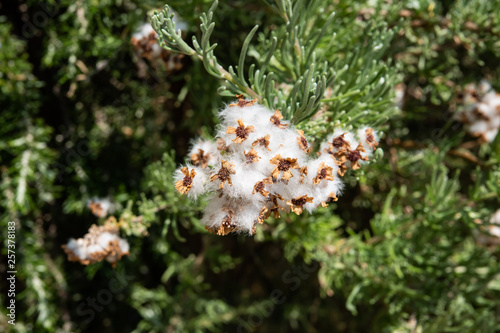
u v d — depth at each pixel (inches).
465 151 9.4
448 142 9.2
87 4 8.6
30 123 8.9
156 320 10.4
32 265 9.0
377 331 9.9
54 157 9.5
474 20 8.6
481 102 9.0
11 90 8.7
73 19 8.9
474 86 9.4
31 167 8.8
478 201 8.4
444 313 8.9
